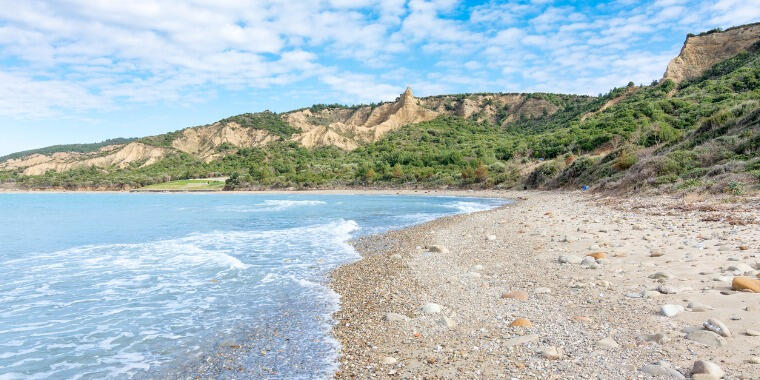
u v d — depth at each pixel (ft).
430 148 361.71
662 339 16.19
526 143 286.05
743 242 32.19
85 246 60.64
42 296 32.63
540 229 54.13
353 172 300.20
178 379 18.04
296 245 55.62
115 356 21.06
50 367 19.99
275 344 21.09
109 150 537.24
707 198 60.59
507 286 27.96
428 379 15.39
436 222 75.36
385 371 16.60
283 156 437.99
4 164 515.50
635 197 81.00
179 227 85.20
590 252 35.86
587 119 323.98
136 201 213.25
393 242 54.65
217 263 44.16
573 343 17.12
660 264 28.91
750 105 101.40
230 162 440.86
